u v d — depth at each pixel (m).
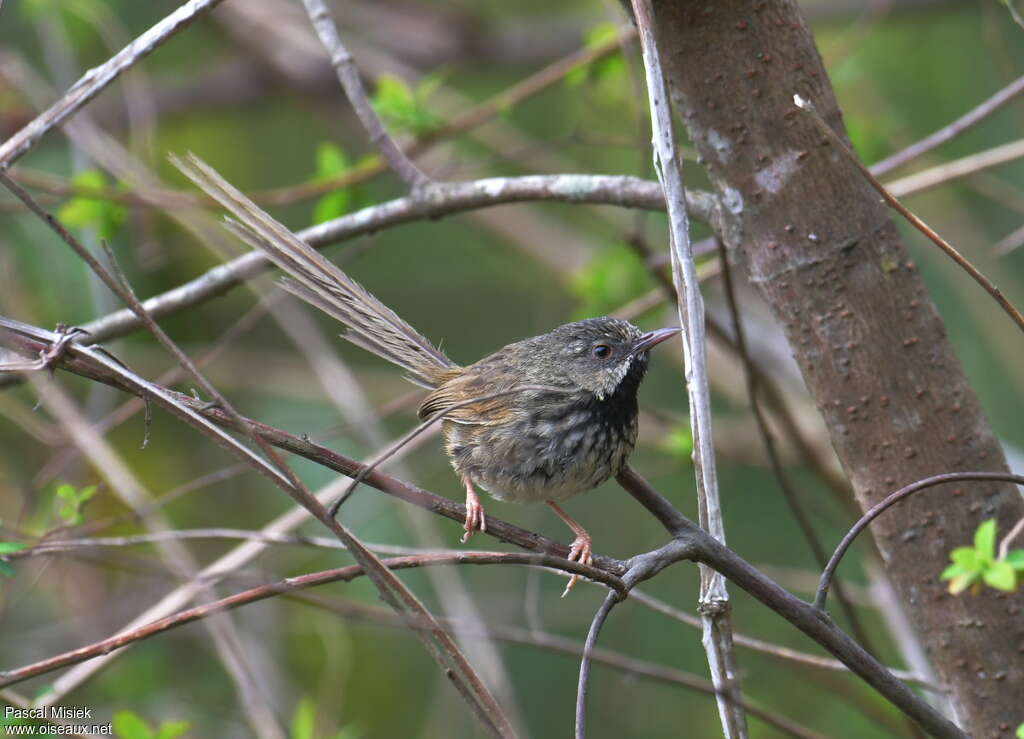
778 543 13.60
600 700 13.22
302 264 8.15
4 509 12.42
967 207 15.04
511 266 16.23
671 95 7.33
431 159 15.17
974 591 5.24
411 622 5.48
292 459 14.18
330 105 16.47
